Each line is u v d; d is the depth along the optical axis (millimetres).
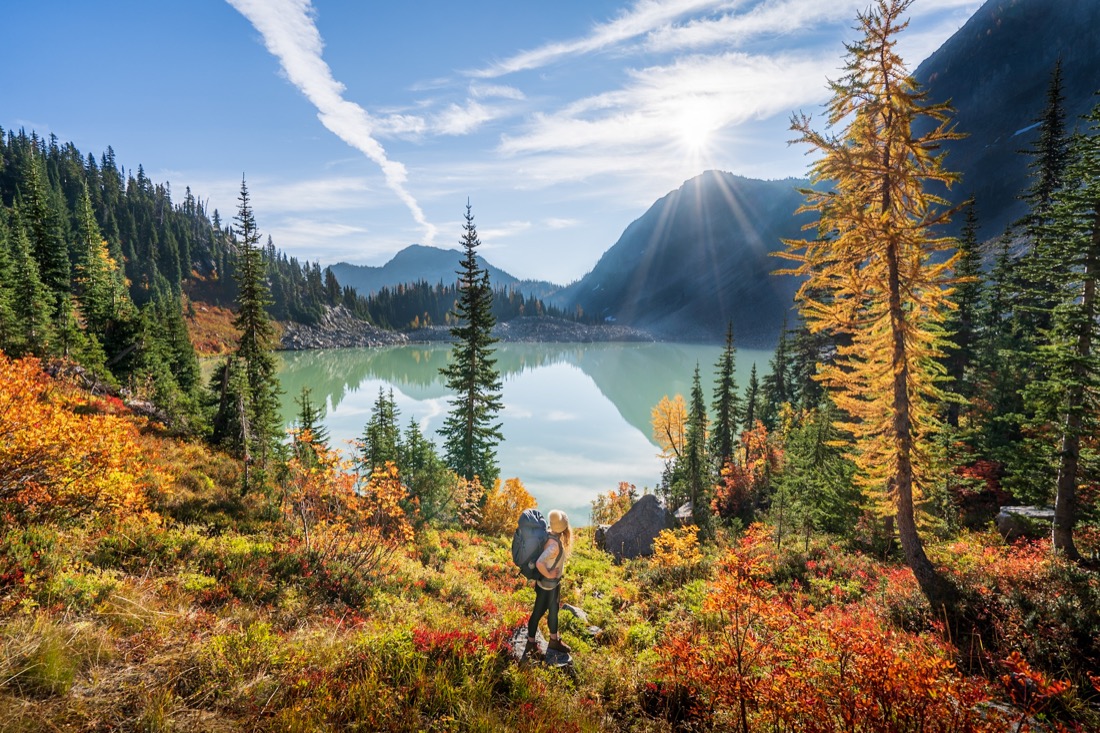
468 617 8898
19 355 28391
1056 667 6852
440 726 3908
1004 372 27891
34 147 160500
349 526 13461
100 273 65250
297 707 3750
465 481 25281
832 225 12016
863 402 13992
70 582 5633
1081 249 14750
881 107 11531
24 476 7914
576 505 54844
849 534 20094
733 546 22922
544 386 158750
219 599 7289
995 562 12844
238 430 24656
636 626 7785
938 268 11617
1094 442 16250
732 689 4395
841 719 3680
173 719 3441
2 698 3277
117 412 21047
